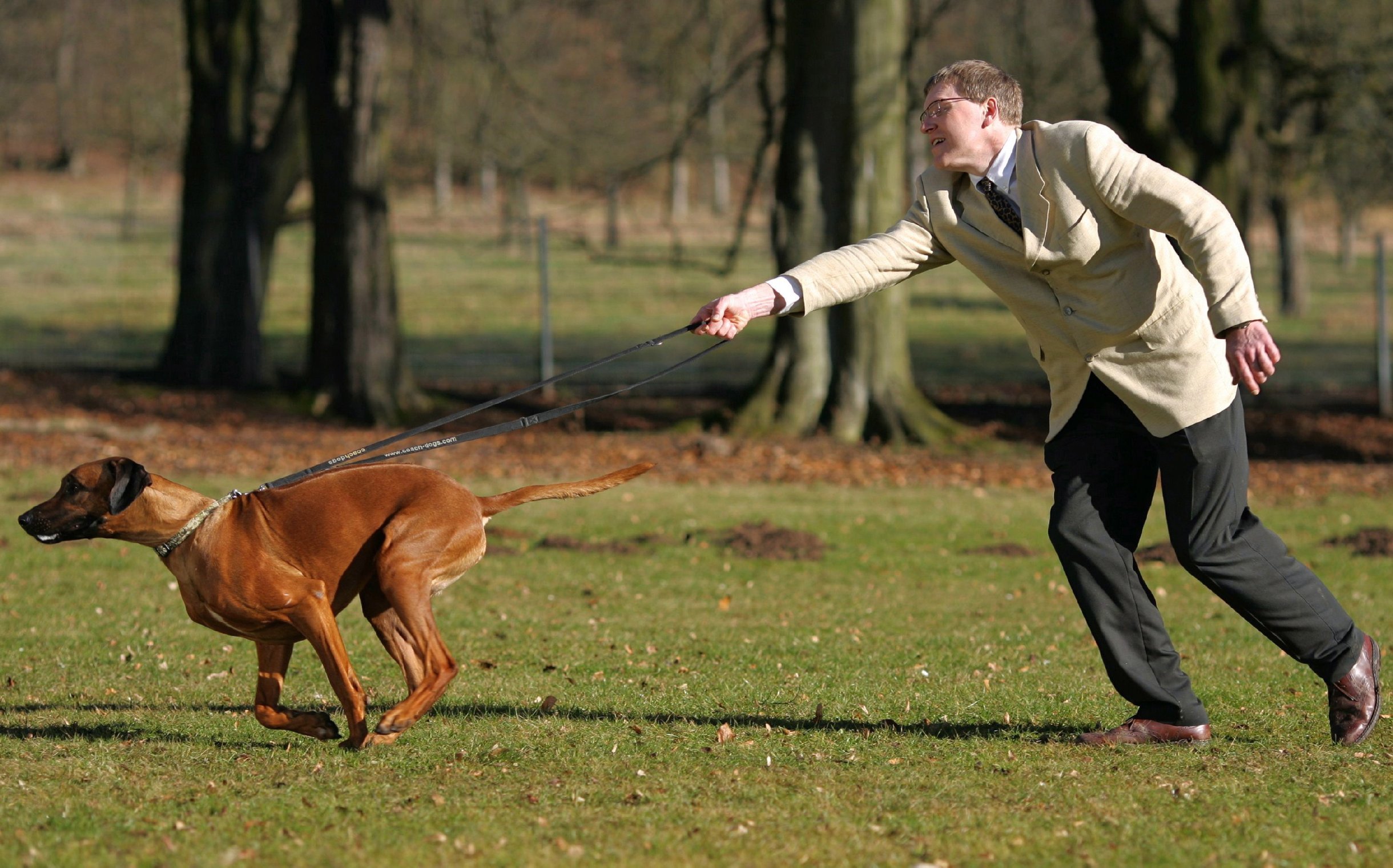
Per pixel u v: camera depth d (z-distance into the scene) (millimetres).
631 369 30812
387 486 6258
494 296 44594
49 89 78625
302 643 9289
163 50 55156
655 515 15414
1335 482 18594
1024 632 9859
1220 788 5695
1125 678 6402
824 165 21031
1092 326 6055
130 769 6000
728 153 39094
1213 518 6141
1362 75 26516
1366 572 12250
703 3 40344
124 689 7824
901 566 12766
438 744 6434
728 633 9734
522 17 40781
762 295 6371
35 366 28266
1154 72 24094
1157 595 11406
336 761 6090
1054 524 6402
